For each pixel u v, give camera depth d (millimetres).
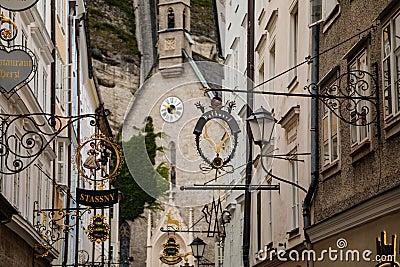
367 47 17688
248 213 32344
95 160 26266
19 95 26750
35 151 30688
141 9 120125
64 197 41125
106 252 69438
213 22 115750
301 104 23562
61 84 41281
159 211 88625
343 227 19062
